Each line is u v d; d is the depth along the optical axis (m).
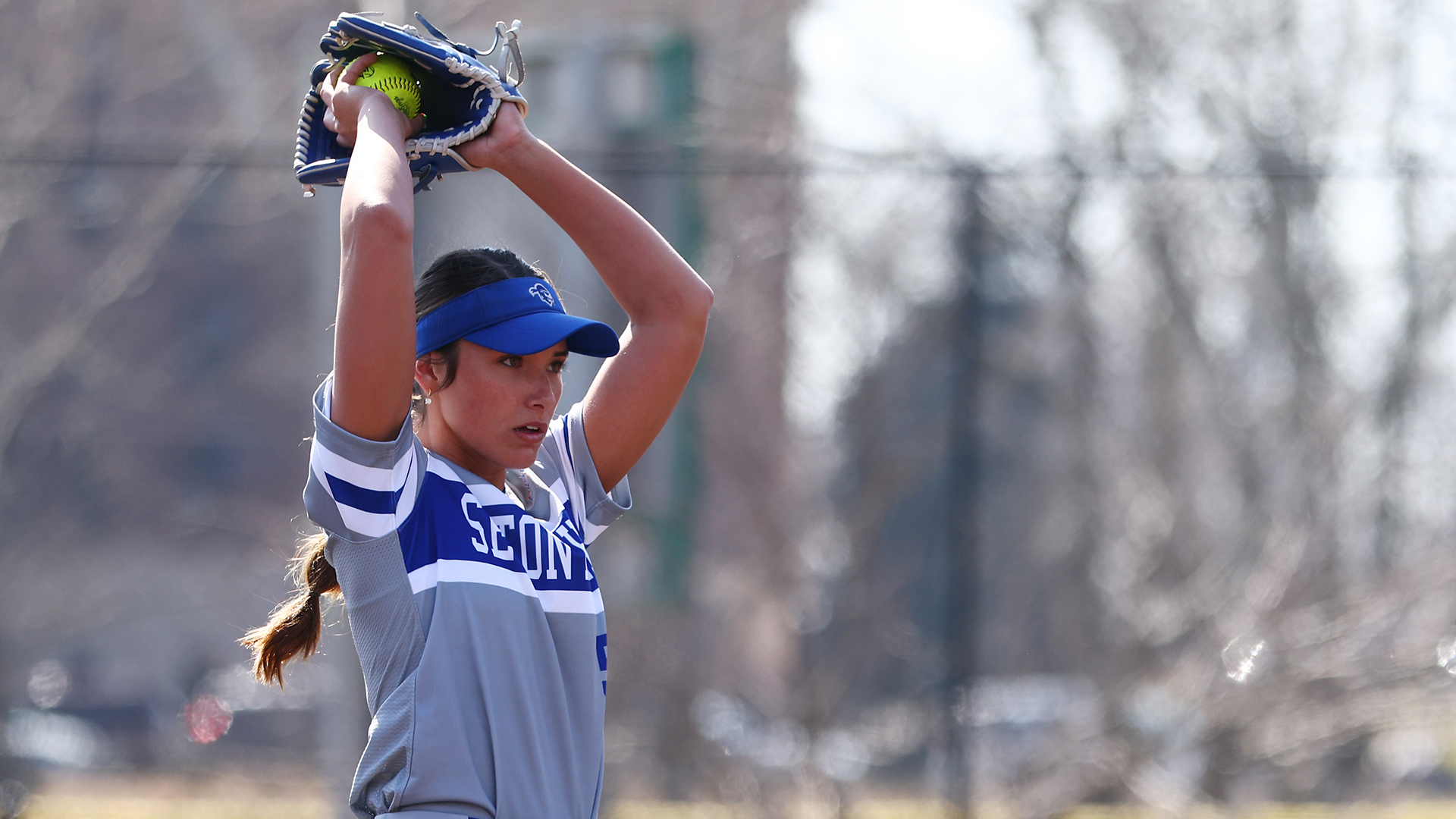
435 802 7.68
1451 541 39.53
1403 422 40.88
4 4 41.53
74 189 46.03
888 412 37.47
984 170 30.34
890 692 36.38
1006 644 41.97
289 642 8.90
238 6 46.56
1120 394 45.31
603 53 34.81
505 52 8.91
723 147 33.34
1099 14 49.22
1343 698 35.72
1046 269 44.00
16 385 42.56
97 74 49.84
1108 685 37.72
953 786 29.72
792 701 35.69
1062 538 43.50
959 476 30.38
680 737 35.06
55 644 62.72
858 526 36.84
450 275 8.37
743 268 38.44
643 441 9.66
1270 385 42.94
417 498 8.03
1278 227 43.38
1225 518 41.28
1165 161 30.83
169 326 71.00
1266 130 46.94
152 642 70.12
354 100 8.38
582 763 8.22
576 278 31.44
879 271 38.19
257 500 72.81
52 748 48.91
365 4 26.28
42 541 60.53
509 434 8.30
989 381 44.22
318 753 38.91
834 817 34.00
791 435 38.22
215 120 54.56
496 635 7.91
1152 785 36.16
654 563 36.38
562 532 8.66
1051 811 35.72
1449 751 38.28
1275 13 47.88
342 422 7.78
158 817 34.81
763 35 42.72
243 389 73.25
